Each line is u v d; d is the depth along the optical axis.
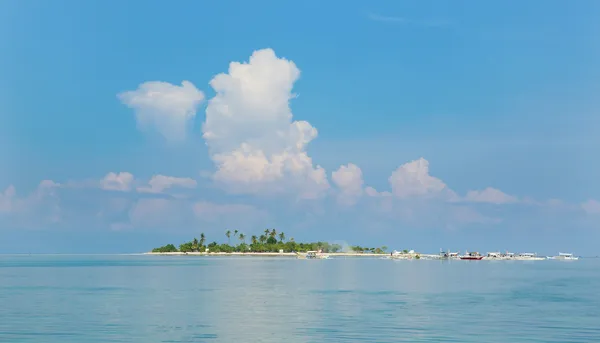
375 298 101.94
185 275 185.88
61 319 72.69
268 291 117.31
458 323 69.50
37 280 159.25
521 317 75.06
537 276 191.25
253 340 58.31
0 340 58.34
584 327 66.75
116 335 61.03
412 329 64.88
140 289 122.81
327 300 97.25
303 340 58.22
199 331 63.41
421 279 166.12
